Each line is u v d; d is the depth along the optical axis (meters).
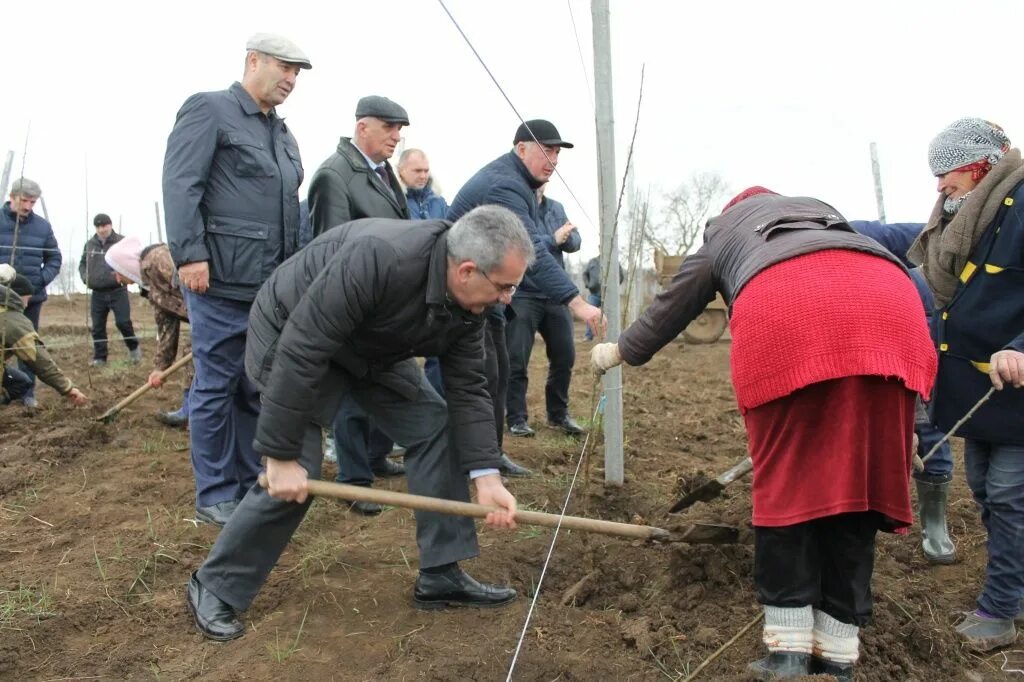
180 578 3.46
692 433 6.27
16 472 4.85
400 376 3.12
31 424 6.09
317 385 2.64
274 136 4.12
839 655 2.50
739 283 2.45
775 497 2.40
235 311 4.01
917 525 4.14
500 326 4.55
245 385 4.38
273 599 3.27
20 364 7.51
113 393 7.60
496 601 3.25
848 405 2.26
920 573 3.65
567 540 3.89
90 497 4.50
